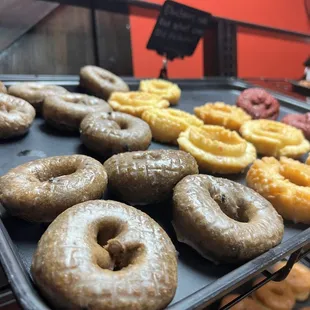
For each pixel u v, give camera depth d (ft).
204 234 0.73
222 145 1.11
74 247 0.57
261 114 1.50
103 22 1.87
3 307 0.80
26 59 1.68
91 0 1.52
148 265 0.58
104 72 1.52
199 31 1.69
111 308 0.52
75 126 1.18
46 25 1.72
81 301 0.52
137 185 0.85
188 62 2.84
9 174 0.79
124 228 0.65
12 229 0.76
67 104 1.17
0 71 1.62
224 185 0.86
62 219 0.63
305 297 0.92
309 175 1.02
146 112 1.28
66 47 1.79
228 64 1.90
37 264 0.57
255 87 1.83
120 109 1.34
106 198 0.89
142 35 2.57
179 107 1.56
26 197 0.73
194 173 0.92
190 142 1.15
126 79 1.66
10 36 1.63
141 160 0.88
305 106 1.65
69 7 1.75
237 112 1.45
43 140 1.13
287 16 3.11
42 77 1.48
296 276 0.93
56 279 0.54
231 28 1.86
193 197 0.77
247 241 0.71
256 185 0.99
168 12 1.55
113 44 1.91
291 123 1.44
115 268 0.63
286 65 3.38
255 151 1.20
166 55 1.73
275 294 0.89
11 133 1.07
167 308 0.55
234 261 0.73
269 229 0.76
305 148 1.27
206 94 1.77
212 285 0.61
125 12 1.62
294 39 2.08
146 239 0.63
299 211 0.93
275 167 1.05
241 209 0.85
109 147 1.04
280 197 0.94
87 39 1.84
